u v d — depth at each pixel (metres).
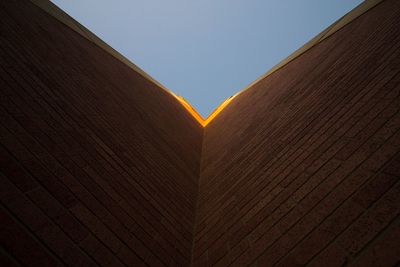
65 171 2.13
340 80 3.50
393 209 1.36
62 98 3.12
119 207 2.30
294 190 2.25
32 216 1.55
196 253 2.57
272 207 2.29
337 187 1.85
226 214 2.85
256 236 2.09
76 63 4.53
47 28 4.70
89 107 3.54
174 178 3.96
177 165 4.57
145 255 2.04
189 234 2.91
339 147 2.25
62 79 3.55
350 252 1.33
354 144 2.12
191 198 3.85
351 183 1.78
